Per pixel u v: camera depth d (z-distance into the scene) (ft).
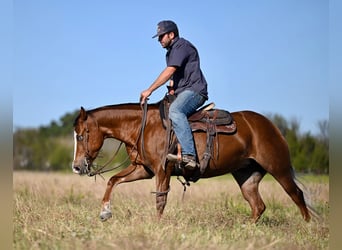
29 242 26.73
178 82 34.24
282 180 36.32
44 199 46.78
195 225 32.27
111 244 25.41
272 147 35.91
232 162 35.27
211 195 51.65
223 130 34.63
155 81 33.06
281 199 49.26
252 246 26.32
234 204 43.55
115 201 44.50
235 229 31.71
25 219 32.50
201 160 34.19
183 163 33.19
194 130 34.06
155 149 33.71
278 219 38.14
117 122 34.91
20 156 185.06
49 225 30.86
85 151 34.94
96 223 32.50
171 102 33.94
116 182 34.88
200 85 33.83
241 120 35.91
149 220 31.14
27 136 193.06
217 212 37.96
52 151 184.96
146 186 57.52
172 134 33.45
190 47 33.73
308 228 33.14
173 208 38.32
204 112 34.73
